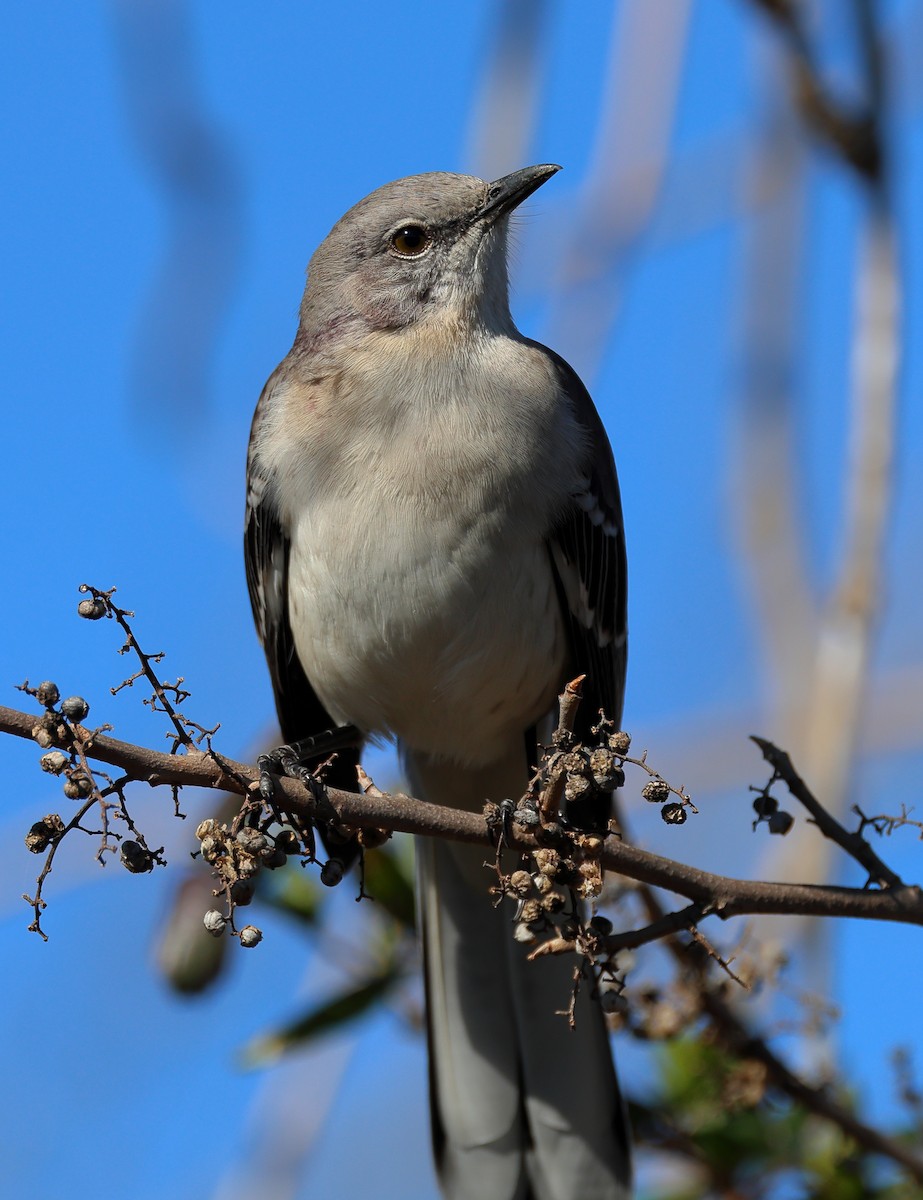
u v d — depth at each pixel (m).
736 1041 8.05
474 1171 9.17
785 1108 8.47
